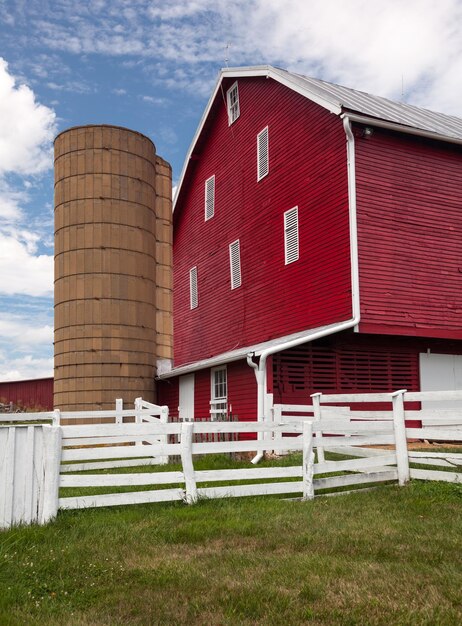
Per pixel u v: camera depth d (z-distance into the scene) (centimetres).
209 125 2553
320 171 1805
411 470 1016
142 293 2328
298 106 1948
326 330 1595
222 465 1288
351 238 1645
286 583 551
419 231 1741
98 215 2283
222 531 729
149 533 722
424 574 560
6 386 4719
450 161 1842
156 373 2417
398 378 1820
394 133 1745
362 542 666
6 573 581
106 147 2317
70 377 2227
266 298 2053
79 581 573
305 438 945
